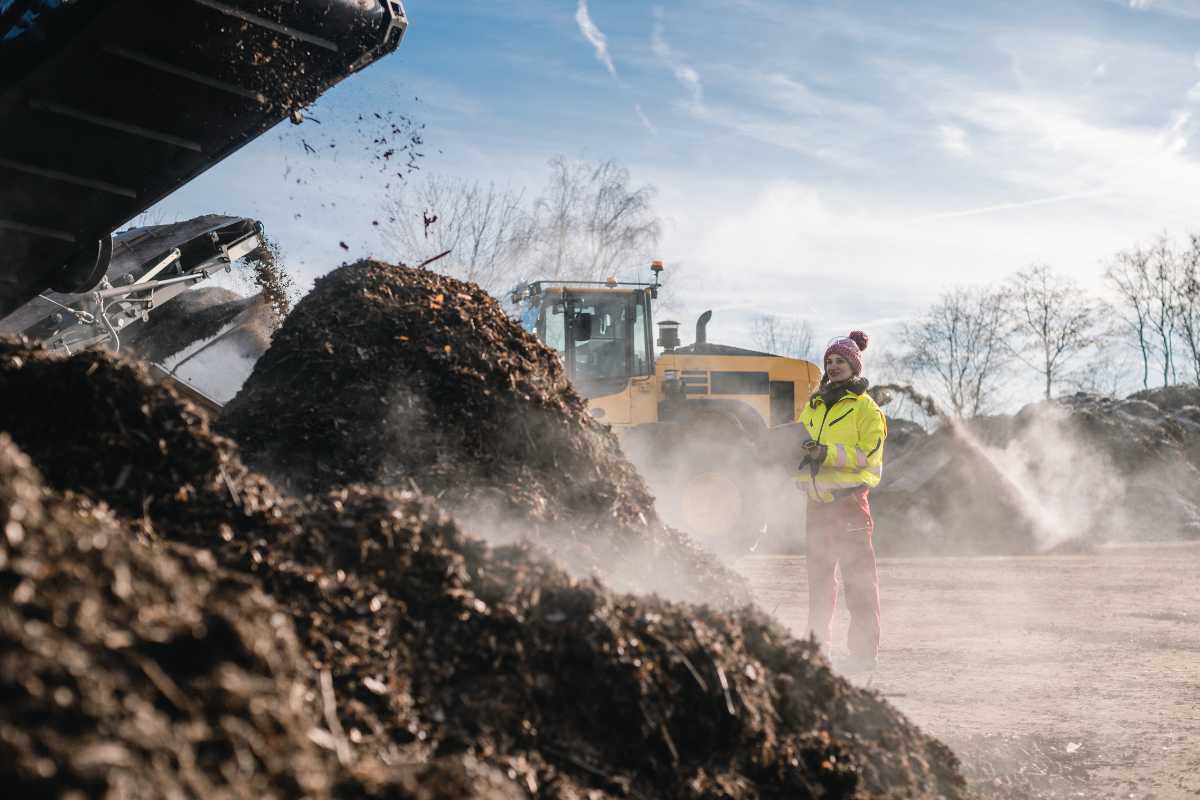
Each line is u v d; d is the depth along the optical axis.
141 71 5.16
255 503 2.61
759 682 2.72
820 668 2.97
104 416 2.64
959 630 7.39
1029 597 9.56
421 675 2.37
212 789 1.61
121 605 1.81
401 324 3.89
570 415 3.86
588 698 2.46
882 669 5.84
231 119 5.64
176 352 8.90
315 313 3.96
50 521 1.89
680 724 2.52
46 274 6.48
